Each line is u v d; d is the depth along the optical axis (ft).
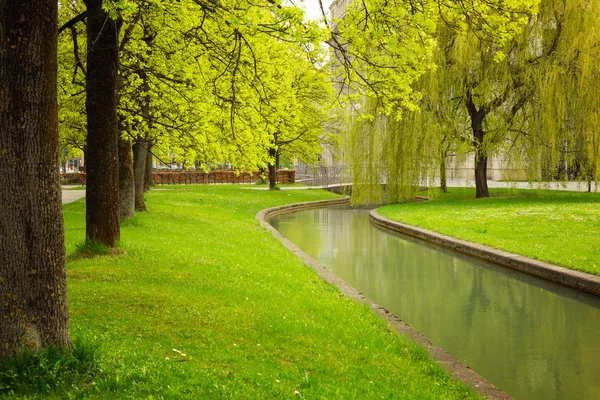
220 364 21.12
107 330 23.94
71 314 25.98
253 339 25.68
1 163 18.28
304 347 25.64
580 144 99.66
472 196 130.72
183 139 57.11
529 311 41.14
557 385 27.55
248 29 34.01
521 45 101.65
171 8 41.39
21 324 18.16
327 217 115.14
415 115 108.68
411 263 61.05
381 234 86.07
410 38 36.99
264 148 65.46
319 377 21.24
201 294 32.76
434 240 74.23
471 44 102.47
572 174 107.65
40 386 17.17
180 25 46.47
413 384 22.65
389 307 42.65
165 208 86.53
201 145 58.54
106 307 27.63
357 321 32.50
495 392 23.45
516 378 28.53
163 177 202.90
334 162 247.50
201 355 21.86
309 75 130.52
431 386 22.86
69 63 57.16
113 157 42.75
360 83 39.14
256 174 203.72
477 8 34.76
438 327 37.45
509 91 103.91
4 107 18.33
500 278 52.44
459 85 109.70
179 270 38.96
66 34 56.85
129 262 39.63
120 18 42.88
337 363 23.85
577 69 95.55
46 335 18.56
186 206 96.53
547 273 49.70
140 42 50.24
